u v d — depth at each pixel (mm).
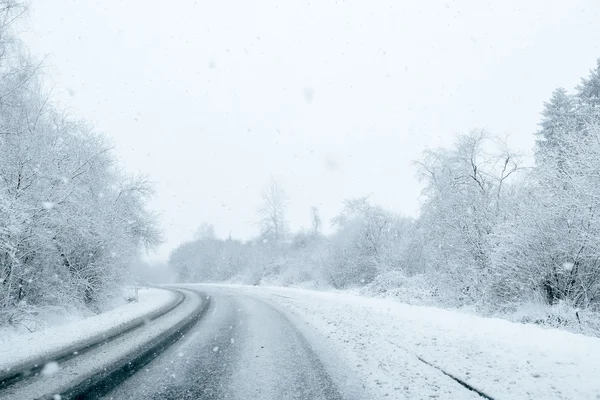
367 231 29047
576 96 29828
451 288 17219
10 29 12086
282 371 6398
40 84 13469
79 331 10945
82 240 15391
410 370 6059
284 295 23125
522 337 7398
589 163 11617
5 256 11609
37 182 12406
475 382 5188
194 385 5777
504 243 13336
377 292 22281
